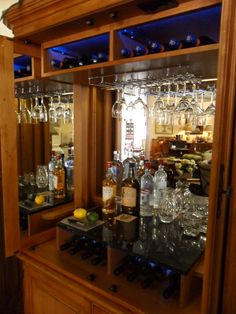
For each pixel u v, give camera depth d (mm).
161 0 857
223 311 903
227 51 708
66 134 1763
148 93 1502
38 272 1283
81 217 1371
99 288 1068
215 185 752
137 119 1656
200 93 1420
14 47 1235
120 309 987
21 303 1701
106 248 1249
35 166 1882
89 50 1396
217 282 854
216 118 729
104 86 1517
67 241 1380
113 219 1378
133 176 1502
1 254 1681
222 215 820
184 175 1563
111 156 1787
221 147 749
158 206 1416
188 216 1313
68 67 1257
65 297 1178
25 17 1144
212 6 833
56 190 1729
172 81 1269
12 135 1272
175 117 1438
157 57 926
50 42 1274
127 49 1071
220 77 717
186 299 984
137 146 1727
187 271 948
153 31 1116
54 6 1027
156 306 978
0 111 1219
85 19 1008
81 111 1654
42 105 1872
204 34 1124
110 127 1766
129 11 935
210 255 787
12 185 1297
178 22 1016
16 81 1453
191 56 903
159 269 1135
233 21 720
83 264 1229
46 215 1509
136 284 1093
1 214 1621
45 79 1398
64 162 1766
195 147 1534
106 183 1485
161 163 1597
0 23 1645
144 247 1103
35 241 1416
